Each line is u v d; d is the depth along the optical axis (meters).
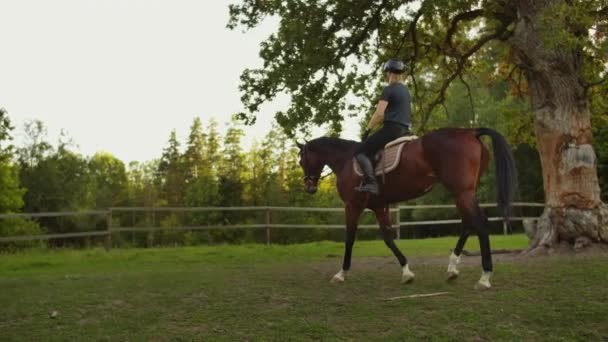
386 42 14.00
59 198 55.31
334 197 46.59
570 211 10.22
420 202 36.91
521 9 10.48
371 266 10.04
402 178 7.27
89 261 13.10
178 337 5.71
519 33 10.52
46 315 6.70
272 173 53.94
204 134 64.75
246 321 6.15
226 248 15.98
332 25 12.73
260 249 15.48
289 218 44.12
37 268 12.05
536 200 31.86
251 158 59.25
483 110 31.73
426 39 14.64
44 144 59.62
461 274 8.20
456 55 14.45
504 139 6.87
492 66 15.76
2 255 14.94
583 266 8.31
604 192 23.56
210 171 61.53
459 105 33.53
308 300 6.93
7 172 42.47
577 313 5.93
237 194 50.66
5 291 8.16
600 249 9.93
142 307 6.90
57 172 56.88
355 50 13.24
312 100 12.45
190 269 10.65
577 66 10.58
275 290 7.53
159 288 7.90
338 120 12.73
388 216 8.04
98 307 6.97
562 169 10.40
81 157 62.72
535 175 31.64
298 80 11.91
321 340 5.48
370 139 7.54
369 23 12.99
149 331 5.94
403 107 7.51
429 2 11.61
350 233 8.05
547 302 6.37
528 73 11.04
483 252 7.00
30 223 43.53
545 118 10.65
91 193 59.62
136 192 60.31
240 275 8.86
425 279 8.02
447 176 6.86
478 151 6.88
